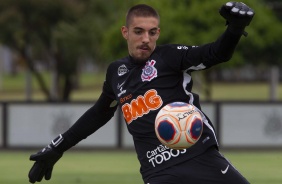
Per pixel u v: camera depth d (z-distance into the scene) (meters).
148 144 16.19
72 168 42.41
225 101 55.31
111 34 69.31
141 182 35.66
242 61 70.44
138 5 16.34
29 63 90.50
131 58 16.64
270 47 72.56
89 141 55.75
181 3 69.56
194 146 16.03
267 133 55.66
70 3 82.88
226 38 14.84
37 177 18.77
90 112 18.22
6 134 56.09
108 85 17.45
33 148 56.03
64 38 82.94
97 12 85.50
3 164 45.00
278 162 45.22
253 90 145.50
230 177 15.93
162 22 67.94
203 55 15.36
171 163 15.98
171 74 16.14
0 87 172.00
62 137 18.38
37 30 85.25
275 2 82.00
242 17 14.47
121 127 55.59
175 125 15.41
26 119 56.03
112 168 42.41
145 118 16.20
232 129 55.41
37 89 157.50
